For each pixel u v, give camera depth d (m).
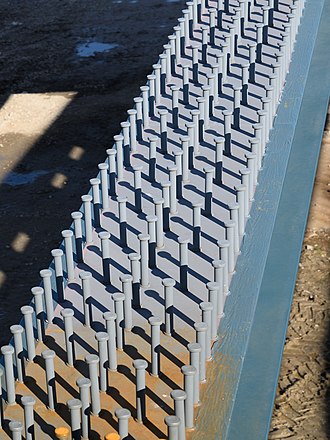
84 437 2.36
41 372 2.61
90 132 8.21
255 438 2.27
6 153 7.84
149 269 3.03
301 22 4.94
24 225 6.58
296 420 4.54
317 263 5.88
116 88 9.30
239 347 2.59
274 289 2.86
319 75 4.36
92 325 2.79
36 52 10.52
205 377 2.48
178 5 11.97
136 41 10.73
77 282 3.02
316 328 5.23
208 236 3.19
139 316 2.81
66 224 6.58
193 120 3.67
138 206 3.39
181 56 4.67
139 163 3.73
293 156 3.66
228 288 2.85
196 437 2.29
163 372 2.55
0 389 2.42
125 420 2.28
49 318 2.80
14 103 8.92
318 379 4.83
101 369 2.49
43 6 12.23
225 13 5.17
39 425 2.40
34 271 5.94
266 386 2.44
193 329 2.73
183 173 3.52
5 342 5.17
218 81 4.23
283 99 4.11
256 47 4.47
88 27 11.31
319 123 3.90
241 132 3.86
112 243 3.21
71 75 9.72
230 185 3.49
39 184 7.28
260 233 3.14
